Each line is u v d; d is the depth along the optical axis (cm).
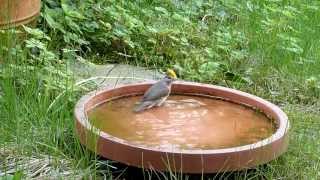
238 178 165
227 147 165
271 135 172
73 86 202
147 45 252
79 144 170
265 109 185
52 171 164
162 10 268
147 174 166
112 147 159
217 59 251
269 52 255
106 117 177
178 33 257
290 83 239
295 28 284
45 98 190
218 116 183
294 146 188
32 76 198
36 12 222
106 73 231
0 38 205
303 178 175
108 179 165
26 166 165
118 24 254
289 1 312
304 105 228
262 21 270
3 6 204
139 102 188
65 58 230
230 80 238
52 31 239
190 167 155
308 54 264
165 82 188
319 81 244
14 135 177
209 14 293
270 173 171
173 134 171
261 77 241
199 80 235
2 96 188
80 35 249
